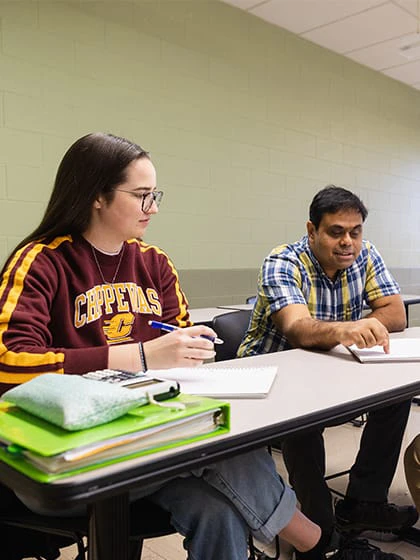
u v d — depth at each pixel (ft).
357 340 4.28
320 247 5.65
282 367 3.93
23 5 9.16
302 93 14.05
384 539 5.65
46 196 9.62
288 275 5.64
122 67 10.50
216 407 2.27
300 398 2.99
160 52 11.07
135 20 10.64
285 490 3.16
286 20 12.94
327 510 4.67
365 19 12.78
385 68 16.17
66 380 2.31
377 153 16.60
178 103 11.41
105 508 2.33
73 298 3.81
